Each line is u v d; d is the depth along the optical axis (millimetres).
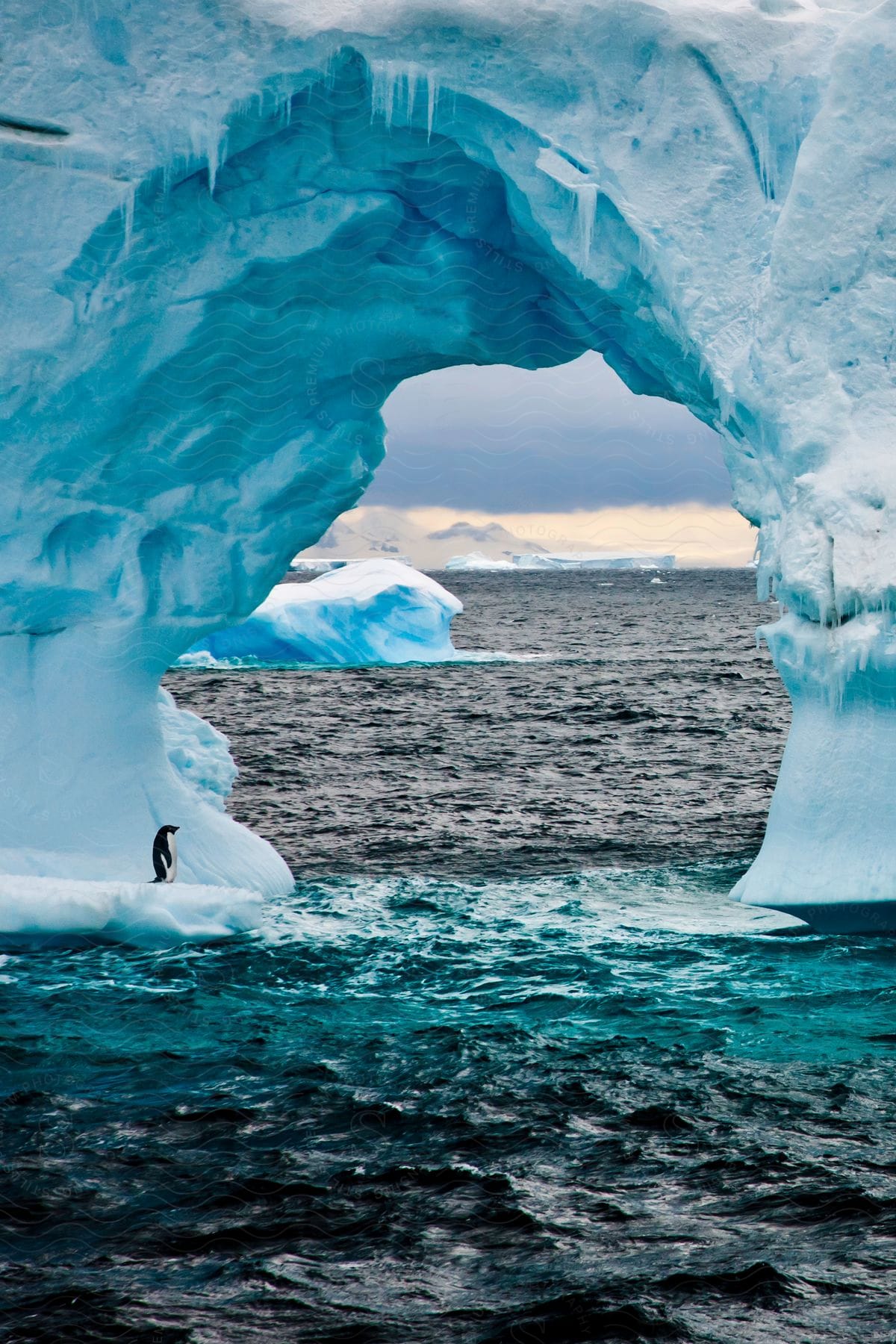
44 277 39844
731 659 148000
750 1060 29922
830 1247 22109
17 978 36000
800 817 39219
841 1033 31516
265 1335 19875
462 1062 29922
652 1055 30297
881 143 38344
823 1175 24469
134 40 40094
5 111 39688
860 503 36531
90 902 38062
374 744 83250
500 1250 22188
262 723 94062
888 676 36750
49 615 44062
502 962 37375
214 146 39312
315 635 141375
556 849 53125
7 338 40062
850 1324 20062
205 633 46406
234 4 39812
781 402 37875
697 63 39500
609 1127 26641
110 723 43688
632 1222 23031
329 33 38906
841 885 37875
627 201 39375
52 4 40125
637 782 69000
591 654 157750
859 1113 27031
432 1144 25984
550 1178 24594
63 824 42188
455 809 61562
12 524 42156
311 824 58375
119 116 39781
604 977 35875
